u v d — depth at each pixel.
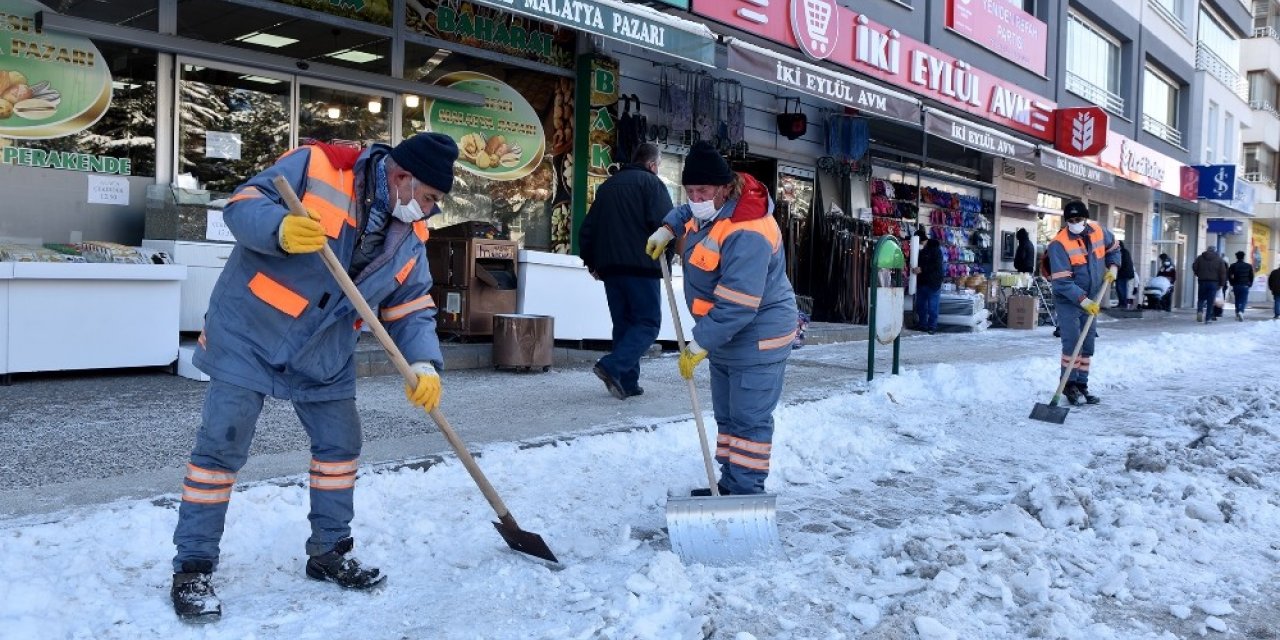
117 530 3.66
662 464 5.28
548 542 3.86
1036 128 17.52
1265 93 38.50
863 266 14.36
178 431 5.21
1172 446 5.86
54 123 7.34
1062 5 20.08
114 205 7.65
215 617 3.03
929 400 7.84
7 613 2.91
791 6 11.29
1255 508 4.60
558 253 10.22
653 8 9.70
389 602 3.27
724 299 4.04
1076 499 4.37
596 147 10.57
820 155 14.34
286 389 3.17
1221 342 13.52
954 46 16.05
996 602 3.35
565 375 8.05
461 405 6.47
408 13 9.21
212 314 3.11
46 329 6.30
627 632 2.97
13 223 7.17
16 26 7.11
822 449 5.79
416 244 3.30
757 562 3.77
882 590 3.38
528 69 10.19
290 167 3.01
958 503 4.86
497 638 3.00
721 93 12.23
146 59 7.76
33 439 4.94
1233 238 38.38
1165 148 26.84
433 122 9.57
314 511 3.41
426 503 4.31
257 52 8.22
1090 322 7.38
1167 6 27.55
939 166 17.11
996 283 17.48
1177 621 3.30
